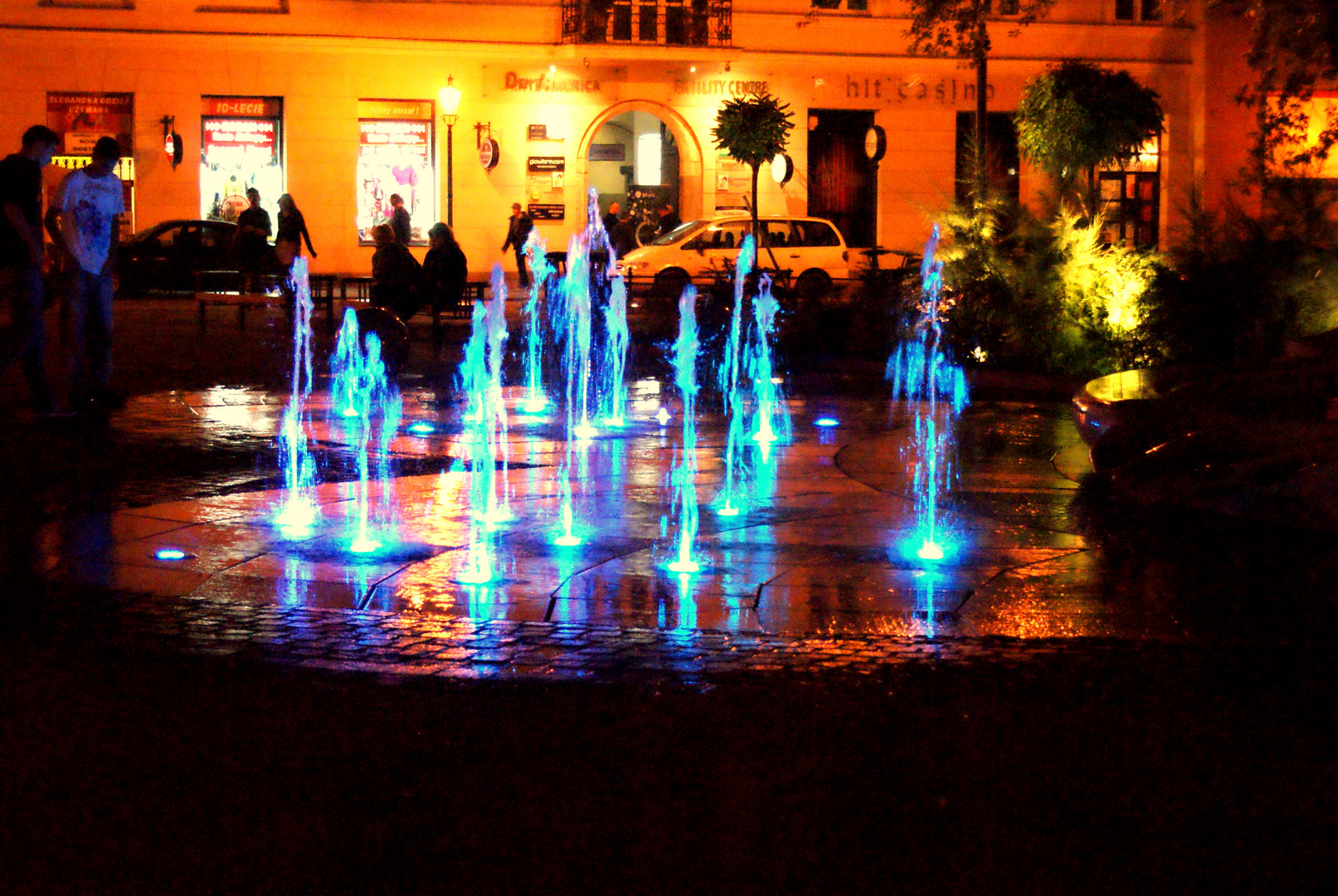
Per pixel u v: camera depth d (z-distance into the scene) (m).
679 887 3.23
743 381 16.11
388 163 31.48
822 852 3.43
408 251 18.48
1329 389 8.16
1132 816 3.68
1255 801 3.79
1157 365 15.23
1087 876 3.32
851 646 5.23
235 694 4.57
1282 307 14.15
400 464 9.37
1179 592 6.08
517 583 6.12
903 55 33.41
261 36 30.30
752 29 32.69
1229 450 7.82
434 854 3.39
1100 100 18.34
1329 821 3.65
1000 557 6.72
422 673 4.84
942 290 17.98
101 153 11.04
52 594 5.71
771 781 3.89
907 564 6.55
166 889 3.19
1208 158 34.00
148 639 5.14
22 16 29.45
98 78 29.98
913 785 3.88
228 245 27.50
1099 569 6.48
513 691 4.66
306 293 19.83
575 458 9.77
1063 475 9.14
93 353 11.63
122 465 8.88
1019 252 17.45
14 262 10.21
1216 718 4.46
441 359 17.97
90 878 3.24
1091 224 17.19
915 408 13.18
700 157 32.94
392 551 6.70
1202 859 3.42
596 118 32.31
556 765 3.99
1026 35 33.81
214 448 9.75
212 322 22.02
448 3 31.12
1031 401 14.14
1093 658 5.12
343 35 30.72
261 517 7.42
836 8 33.16
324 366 16.17
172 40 30.05
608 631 5.41
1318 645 5.30
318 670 4.84
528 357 18.67
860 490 8.52
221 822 3.56
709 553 6.75
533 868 3.32
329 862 3.34
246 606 5.64
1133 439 8.52
